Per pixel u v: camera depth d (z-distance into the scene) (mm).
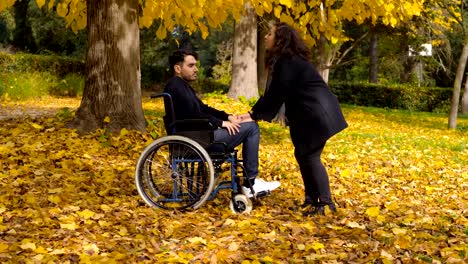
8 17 34500
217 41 51688
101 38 9641
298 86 5445
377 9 9883
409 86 31625
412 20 21844
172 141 5434
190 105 5594
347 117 21375
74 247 4219
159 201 5598
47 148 8297
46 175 6781
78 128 9547
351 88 31859
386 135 14758
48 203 5582
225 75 39156
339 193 7164
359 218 5590
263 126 13883
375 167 9531
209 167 5371
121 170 7363
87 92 9703
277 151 10555
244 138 5633
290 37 5508
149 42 31000
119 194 6195
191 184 5586
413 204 6723
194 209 5539
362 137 13352
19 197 5680
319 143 5434
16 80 19578
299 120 5461
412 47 26906
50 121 10250
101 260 3904
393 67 33094
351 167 9312
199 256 4176
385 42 29344
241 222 5082
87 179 6672
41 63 24547
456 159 10812
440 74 36219
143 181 5758
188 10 9086
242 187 5672
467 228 5336
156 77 31031
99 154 8242
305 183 5828
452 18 18875
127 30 9695
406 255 4324
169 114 5641
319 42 20531
